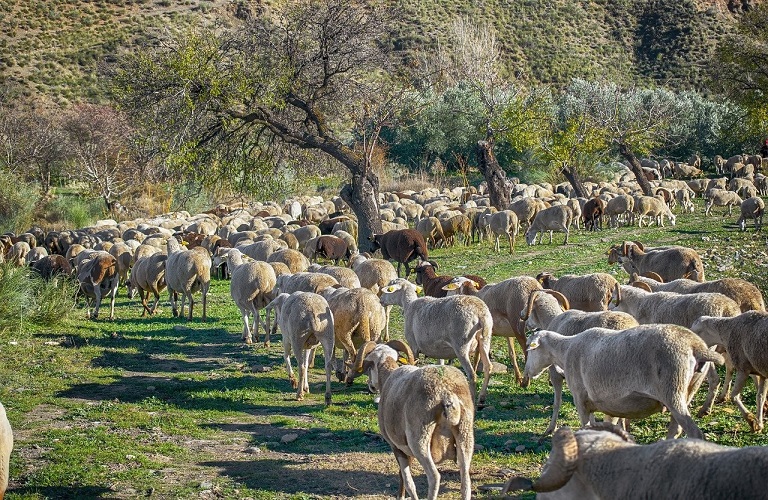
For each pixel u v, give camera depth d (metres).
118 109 33.44
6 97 74.44
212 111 33.31
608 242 33.53
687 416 8.49
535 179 60.91
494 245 34.88
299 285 17.61
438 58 81.06
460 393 8.39
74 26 88.00
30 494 10.09
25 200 49.84
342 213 41.78
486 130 47.50
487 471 10.09
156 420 13.43
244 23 35.03
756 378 10.77
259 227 35.91
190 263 22.58
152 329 21.88
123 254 28.14
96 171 55.91
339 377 15.18
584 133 50.75
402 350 10.52
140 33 86.81
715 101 76.12
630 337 9.10
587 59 99.00
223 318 23.31
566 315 11.85
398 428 8.66
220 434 12.70
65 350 19.25
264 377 16.38
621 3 109.31
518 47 99.38
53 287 23.27
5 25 86.06
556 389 11.30
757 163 58.88
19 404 14.60
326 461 11.05
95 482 10.50
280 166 38.34
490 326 12.81
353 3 35.25
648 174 61.28
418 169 65.81
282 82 32.81
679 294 12.80
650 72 98.06
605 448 6.31
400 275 28.73
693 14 105.50
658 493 5.77
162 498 9.91
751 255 26.77
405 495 9.38
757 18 55.03
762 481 5.24
